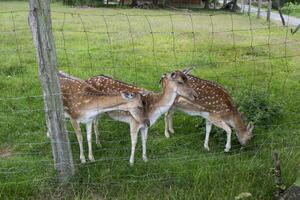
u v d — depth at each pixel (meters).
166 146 6.10
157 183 5.02
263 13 28.06
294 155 5.35
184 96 5.73
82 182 4.96
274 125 6.62
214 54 12.02
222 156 5.72
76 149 5.93
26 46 12.28
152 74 9.41
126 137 6.30
